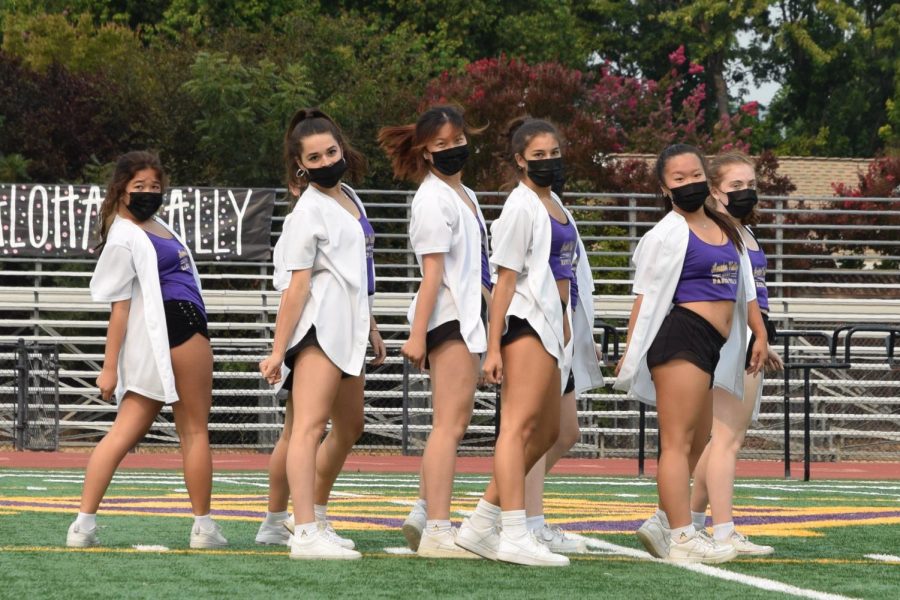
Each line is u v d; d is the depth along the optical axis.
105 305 56.25
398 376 51.97
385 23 99.75
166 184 20.17
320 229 18.81
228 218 56.50
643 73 132.38
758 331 20.30
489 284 20.30
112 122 70.25
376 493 32.41
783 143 131.88
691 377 18.31
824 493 33.97
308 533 18.52
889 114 125.06
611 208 57.34
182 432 20.03
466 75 77.19
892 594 15.76
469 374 19.05
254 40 81.56
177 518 24.70
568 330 19.06
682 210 18.86
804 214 66.31
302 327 18.75
